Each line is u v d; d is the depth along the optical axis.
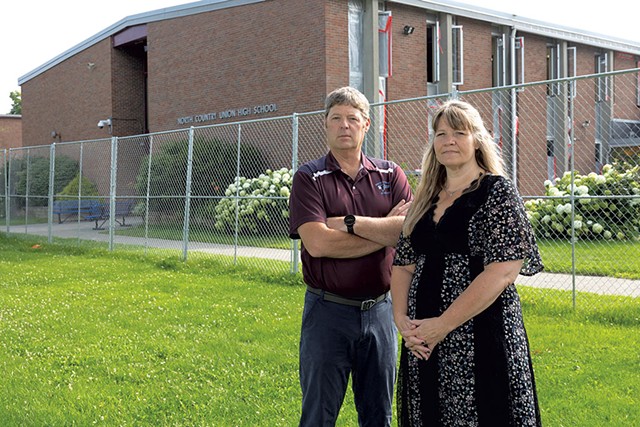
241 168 17.30
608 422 3.91
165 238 15.44
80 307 7.52
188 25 20.42
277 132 17.72
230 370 5.12
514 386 2.62
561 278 8.88
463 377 2.66
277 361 5.30
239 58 18.81
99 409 4.31
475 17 19.75
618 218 10.61
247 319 6.78
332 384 3.18
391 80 17.98
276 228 13.46
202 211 14.66
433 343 2.67
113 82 24.11
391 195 3.30
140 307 7.48
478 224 2.68
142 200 17.50
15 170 21.20
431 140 2.96
